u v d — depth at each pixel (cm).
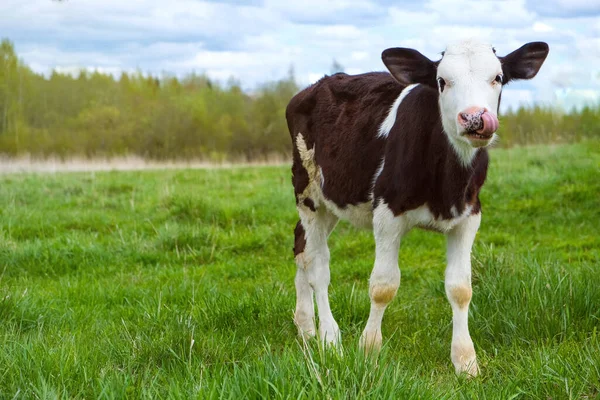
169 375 391
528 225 905
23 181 1419
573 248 788
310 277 541
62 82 4156
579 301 484
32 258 773
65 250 793
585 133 2106
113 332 486
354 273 715
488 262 576
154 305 550
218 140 3562
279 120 3703
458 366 425
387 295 453
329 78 569
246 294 567
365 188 489
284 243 854
